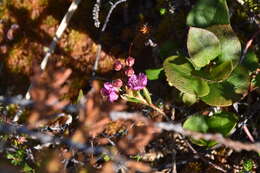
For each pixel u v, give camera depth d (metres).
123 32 0.78
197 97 0.71
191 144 0.74
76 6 0.76
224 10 0.70
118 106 0.59
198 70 0.70
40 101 0.58
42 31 0.78
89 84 0.76
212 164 0.72
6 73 0.78
